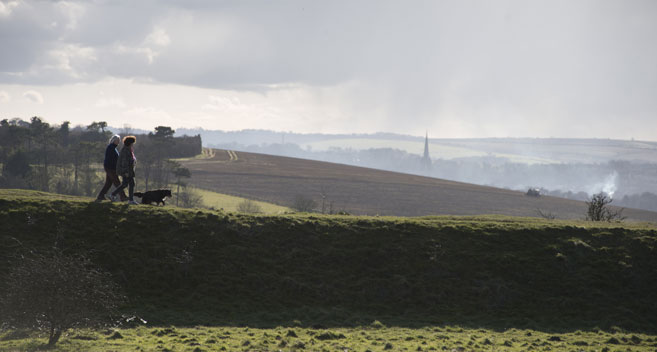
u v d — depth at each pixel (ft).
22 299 151.53
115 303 182.29
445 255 256.52
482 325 212.43
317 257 246.27
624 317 221.46
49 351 144.87
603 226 306.35
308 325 199.72
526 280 245.04
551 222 326.24
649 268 257.55
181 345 161.17
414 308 224.33
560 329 211.00
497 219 332.39
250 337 177.17
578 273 250.98
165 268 223.92
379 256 250.98
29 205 243.60
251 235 252.83
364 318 211.20
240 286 221.87
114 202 257.96
